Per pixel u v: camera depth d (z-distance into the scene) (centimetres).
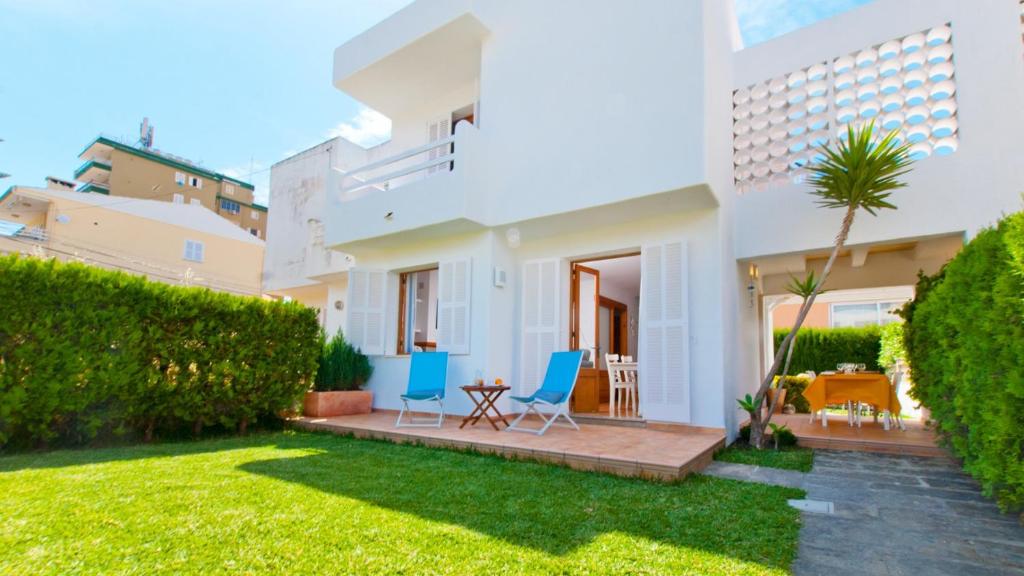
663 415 662
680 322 664
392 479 425
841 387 718
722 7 729
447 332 816
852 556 285
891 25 645
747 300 801
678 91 613
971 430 378
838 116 671
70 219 1933
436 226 777
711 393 636
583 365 840
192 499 355
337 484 405
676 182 600
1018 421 316
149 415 625
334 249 951
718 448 571
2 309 517
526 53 764
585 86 694
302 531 298
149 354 621
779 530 315
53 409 541
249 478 419
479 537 294
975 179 571
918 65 626
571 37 718
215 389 668
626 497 381
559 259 786
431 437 596
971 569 269
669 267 684
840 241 563
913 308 648
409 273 970
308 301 1536
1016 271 311
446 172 757
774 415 926
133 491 371
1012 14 573
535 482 421
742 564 265
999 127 564
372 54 896
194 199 3712
